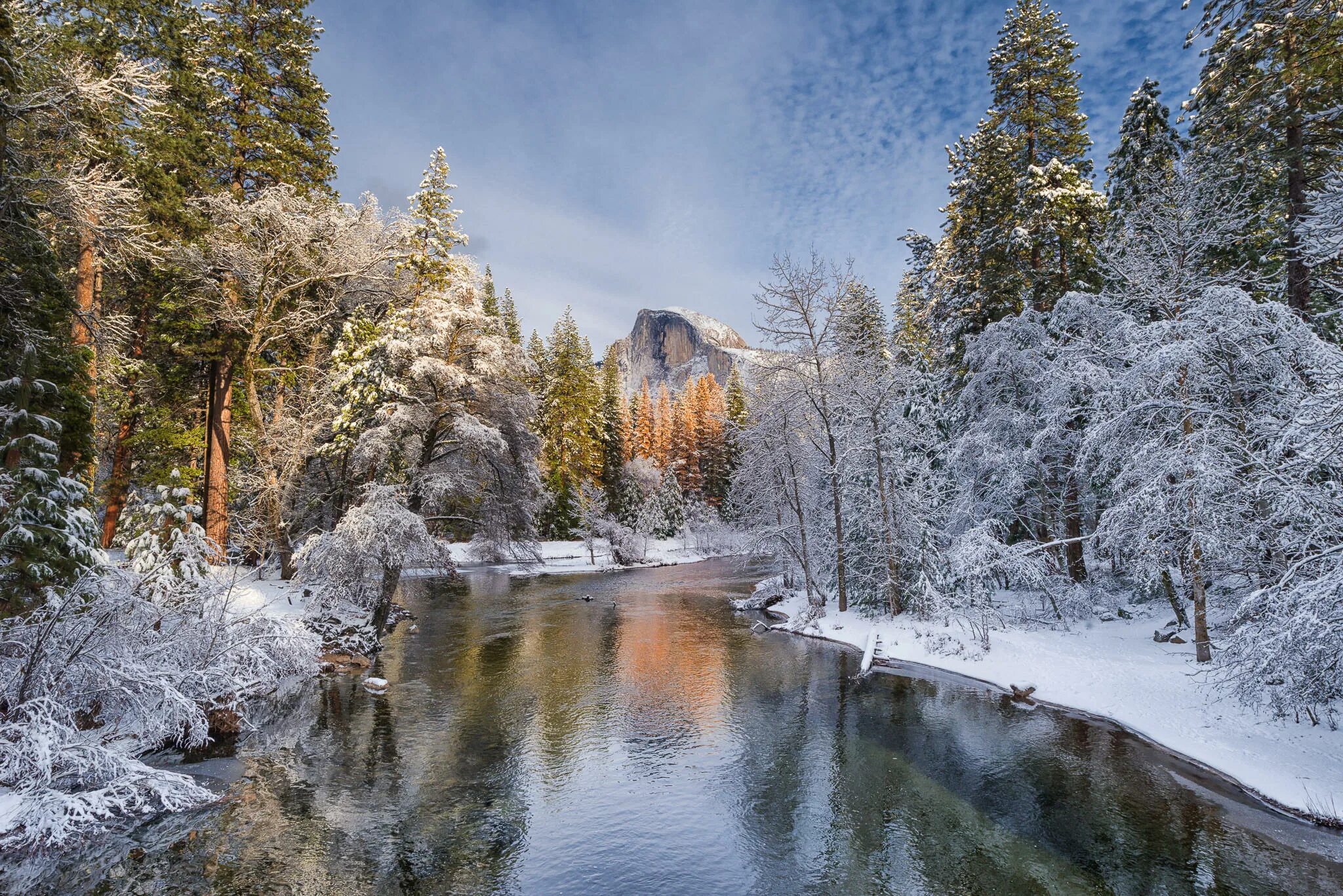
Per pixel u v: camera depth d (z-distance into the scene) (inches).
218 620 516.4
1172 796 372.2
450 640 821.9
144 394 949.8
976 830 336.8
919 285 1336.1
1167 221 594.6
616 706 552.4
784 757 439.8
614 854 312.5
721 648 791.1
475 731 486.6
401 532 693.3
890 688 613.3
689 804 369.4
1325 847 309.7
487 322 885.2
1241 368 555.5
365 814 350.9
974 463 821.2
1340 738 387.9
